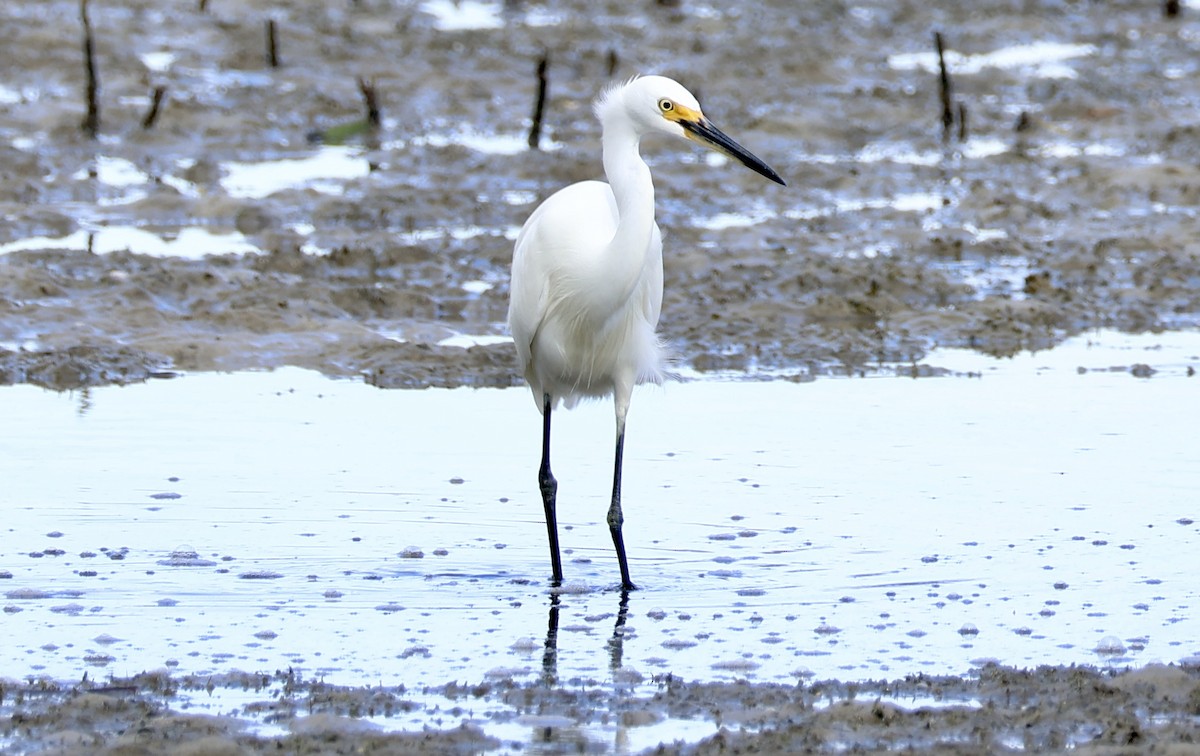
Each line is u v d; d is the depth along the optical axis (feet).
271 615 31.12
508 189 81.41
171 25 115.14
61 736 24.08
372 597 32.32
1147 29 130.21
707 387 50.75
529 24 124.47
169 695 26.55
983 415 46.83
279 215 74.23
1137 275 65.36
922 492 39.32
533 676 27.86
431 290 62.39
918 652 29.01
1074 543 35.50
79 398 48.08
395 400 48.75
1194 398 48.73
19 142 87.71
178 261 64.80
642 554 35.32
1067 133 97.86
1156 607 31.50
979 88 109.09
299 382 50.93
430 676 27.78
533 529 37.01
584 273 34.58
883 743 24.11
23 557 34.04
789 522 37.19
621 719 25.52
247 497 38.60
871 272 64.69
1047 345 56.54
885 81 110.83
